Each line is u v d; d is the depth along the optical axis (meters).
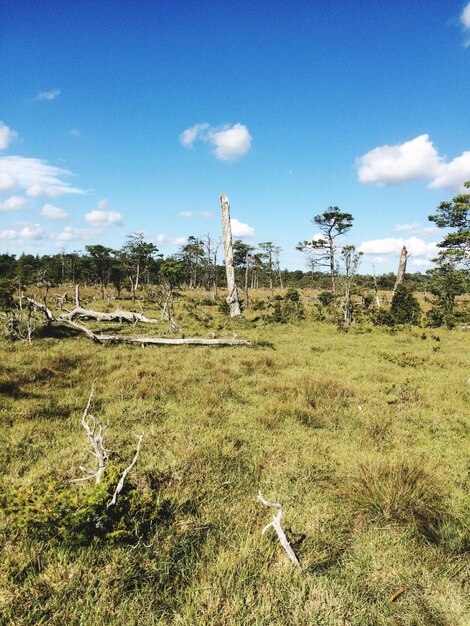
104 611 2.68
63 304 31.08
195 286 73.19
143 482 4.33
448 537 3.69
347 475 4.73
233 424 6.62
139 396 7.73
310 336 18.45
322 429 6.59
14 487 3.99
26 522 3.19
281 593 2.92
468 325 27.94
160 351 12.81
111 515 3.48
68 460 4.92
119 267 48.03
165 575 3.06
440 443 6.13
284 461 5.29
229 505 4.16
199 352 12.94
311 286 77.38
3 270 51.84
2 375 8.50
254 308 38.81
